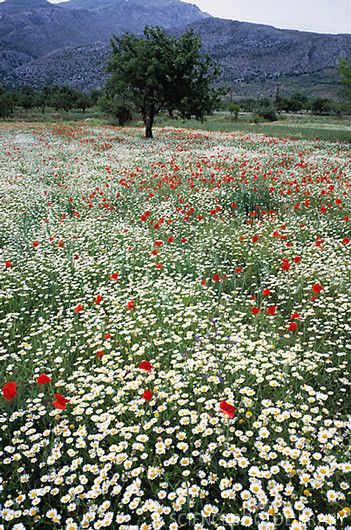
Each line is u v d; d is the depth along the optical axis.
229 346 4.17
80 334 4.76
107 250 7.33
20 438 3.22
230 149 19.48
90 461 2.97
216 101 26.75
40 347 4.43
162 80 25.25
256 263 6.61
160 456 2.95
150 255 6.99
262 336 4.34
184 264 6.50
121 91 26.11
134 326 4.77
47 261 6.88
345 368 3.95
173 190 11.09
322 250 6.85
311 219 8.78
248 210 9.76
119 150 20.14
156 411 3.14
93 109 80.94
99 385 3.75
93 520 2.50
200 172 13.19
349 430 3.01
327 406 3.47
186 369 3.77
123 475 2.70
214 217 8.98
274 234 6.98
